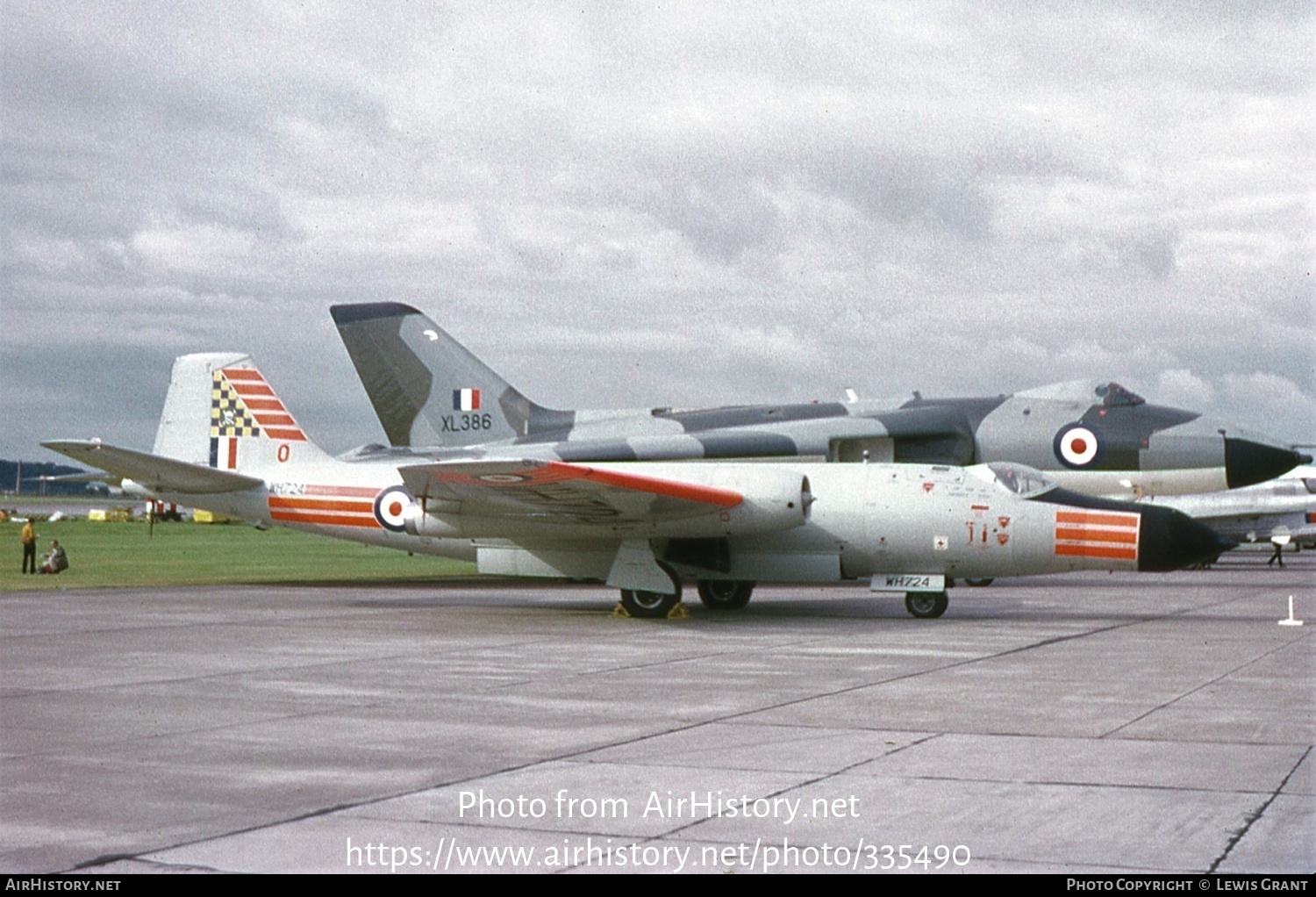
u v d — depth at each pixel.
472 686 13.16
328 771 8.94
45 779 8.73
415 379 33.75
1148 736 10.21
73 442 24.22
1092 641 17.94
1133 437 29.94
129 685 13.28
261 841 7.20
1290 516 47.16
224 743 10.02
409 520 22.59
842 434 30.73
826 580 22.56
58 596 26.02
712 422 32.41
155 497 26.22
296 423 25.92
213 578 32.75
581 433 32.56
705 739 10.13
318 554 48.16
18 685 13.27
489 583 31.55
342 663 15.19
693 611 23.55
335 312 34.22
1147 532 21.03
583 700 12.23
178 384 26.44
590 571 22.91
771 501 21.25
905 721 10.99
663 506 20.92
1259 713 11.39
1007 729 10.55
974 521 21.50
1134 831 7.32
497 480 20.02
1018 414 30.95
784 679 13.71
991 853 6.92
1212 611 23.69
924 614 22.22
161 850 7.02
